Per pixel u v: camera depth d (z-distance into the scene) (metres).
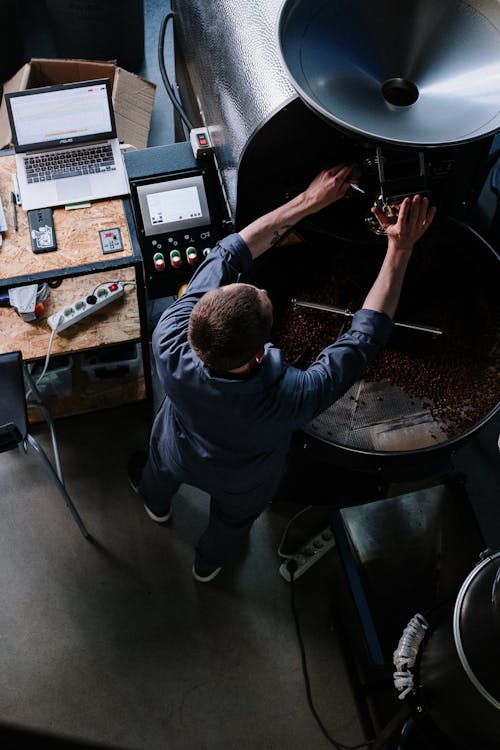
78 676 2.26
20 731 2.18
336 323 2.23
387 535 2.44
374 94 1.40
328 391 1.50
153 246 2.33
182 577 2.43
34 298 2.29
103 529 2.49
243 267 1.63
